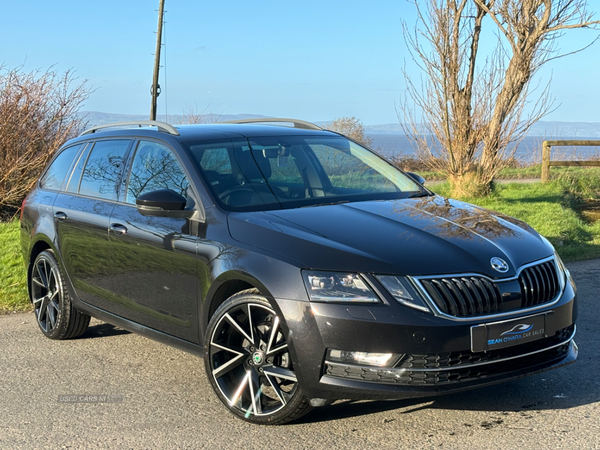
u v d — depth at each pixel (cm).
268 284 341
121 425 369
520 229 394
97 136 543
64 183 551
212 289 375
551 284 357
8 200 1174
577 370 431
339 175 469
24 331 569
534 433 338
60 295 527
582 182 1526
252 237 364
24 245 582
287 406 347
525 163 1925
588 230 1006
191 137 458
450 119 1324
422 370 318
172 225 412
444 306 321
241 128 498
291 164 456
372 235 354
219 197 402
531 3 1222
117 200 474
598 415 358
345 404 385
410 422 356
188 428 362
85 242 491
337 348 322
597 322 544
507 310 333
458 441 331
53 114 1211
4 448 344
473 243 354
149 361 482
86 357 494
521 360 345
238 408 368
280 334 350
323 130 538
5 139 1153
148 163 462
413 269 326
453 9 1251
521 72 1260
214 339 375
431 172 1975
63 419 379
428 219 387
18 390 427
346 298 323
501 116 1301
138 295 444
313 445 334
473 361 327
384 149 1892
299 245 346
